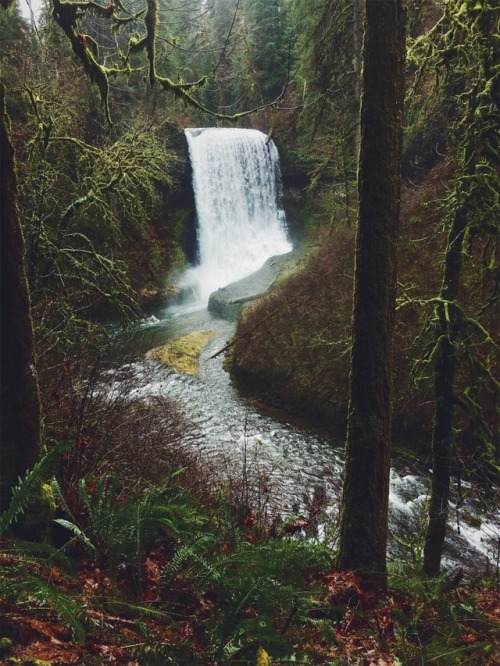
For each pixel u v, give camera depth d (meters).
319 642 2.75
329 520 8.06
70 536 3.03
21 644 1.78
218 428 12.41
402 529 8.74
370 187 3.88
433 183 15.02
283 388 14.33
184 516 3.54
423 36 6.60
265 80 27.25
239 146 31.22
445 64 6.60
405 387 11.57
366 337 4.05
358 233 4.02
